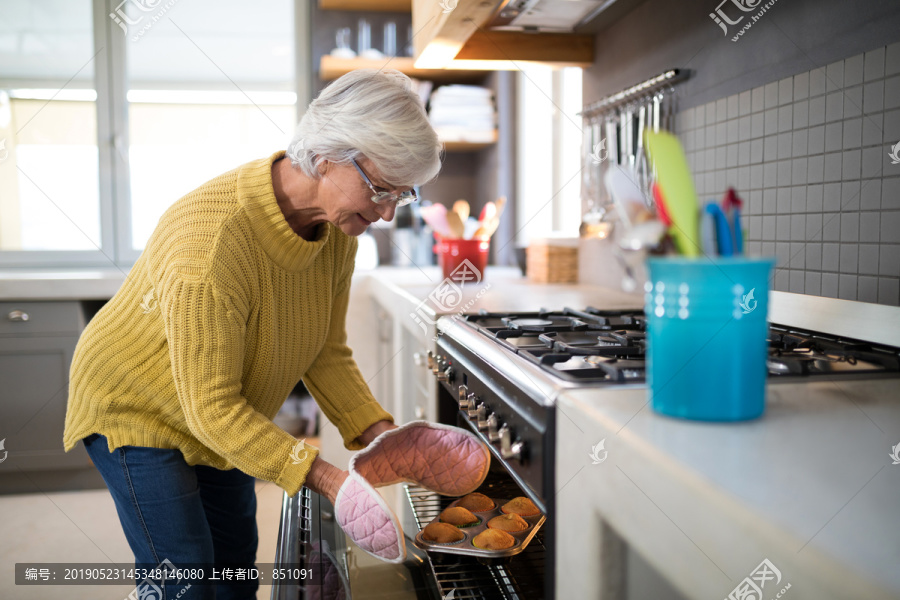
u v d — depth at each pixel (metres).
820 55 1.30
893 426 0.82
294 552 1.15
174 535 1.28
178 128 3.57
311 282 1.27
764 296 0.83
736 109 1.56
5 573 2.38
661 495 0.71
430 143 1.13
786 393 0.96
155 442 1.25
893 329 1.15
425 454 1.22
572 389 0.97
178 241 1.12
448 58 2.18
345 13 3.59
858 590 0.49
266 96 3.61
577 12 2.02
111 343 1.23
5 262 3.50
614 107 2.16
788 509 0.59
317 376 1.47
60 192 3.52
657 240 0.87
